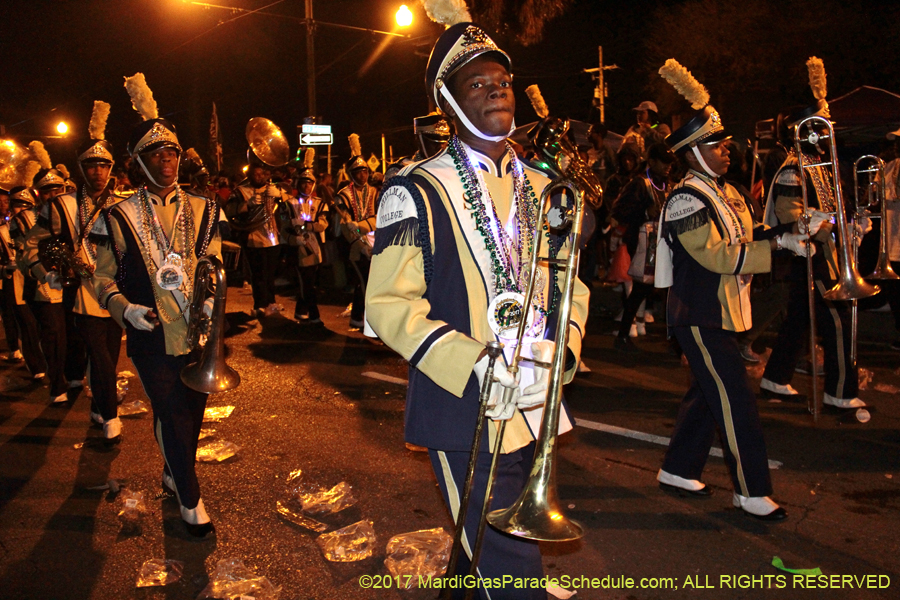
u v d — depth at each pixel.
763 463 3.89
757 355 7.29
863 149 9.10
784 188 5.14
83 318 5.24
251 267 10.45
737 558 3.60
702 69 22.16
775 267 5.85
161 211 3.92
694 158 3.97
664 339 8.53
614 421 5.66
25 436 5.60
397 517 4.07
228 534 3.93
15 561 3.68
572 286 2.04
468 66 2.25
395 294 2.21
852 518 3.99
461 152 2.32
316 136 19.91
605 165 11.37
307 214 9.85
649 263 7.50
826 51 20.00
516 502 2.03
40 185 6.56
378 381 6.97
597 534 3.86
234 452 5.08
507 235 2.30
